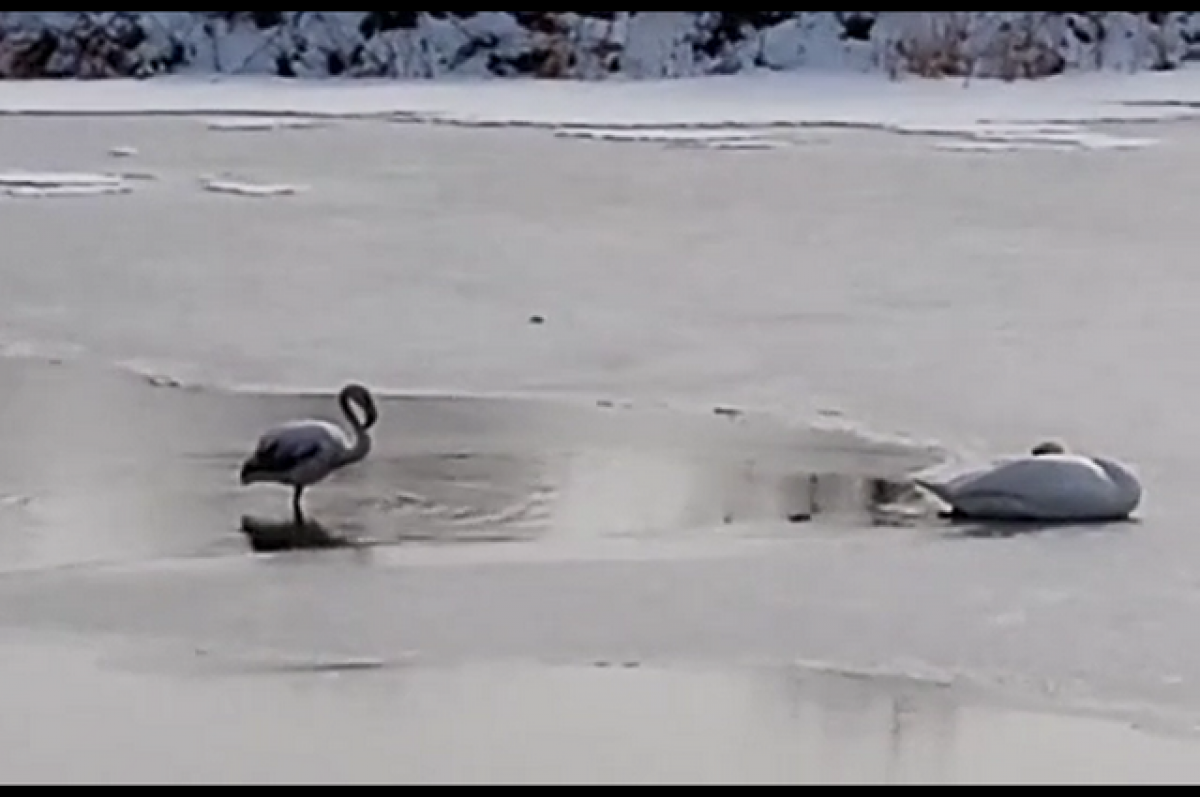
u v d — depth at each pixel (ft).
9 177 95.91
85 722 30.19
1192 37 154.61
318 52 155.63
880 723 30.01
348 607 35.19
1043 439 46.39
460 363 55.42
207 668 32.35
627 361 55.62
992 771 28.37
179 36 155.53
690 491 42.91
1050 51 151.53
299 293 65.98
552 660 32.53
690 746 29.22
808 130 115.03
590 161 101.40
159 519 41.09
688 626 33.99
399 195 89.71
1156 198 86.89
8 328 60.59
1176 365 54.08
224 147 108.58
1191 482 42.55
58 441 47.62
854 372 53.83
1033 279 67.82
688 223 81.25
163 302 64.59
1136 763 28.53
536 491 42.98
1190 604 34.63
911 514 40.91
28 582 36.81
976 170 96.43
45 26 154.71
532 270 70.38
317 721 30.25
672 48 154.71
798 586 35.99
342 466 42.42
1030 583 35.88
